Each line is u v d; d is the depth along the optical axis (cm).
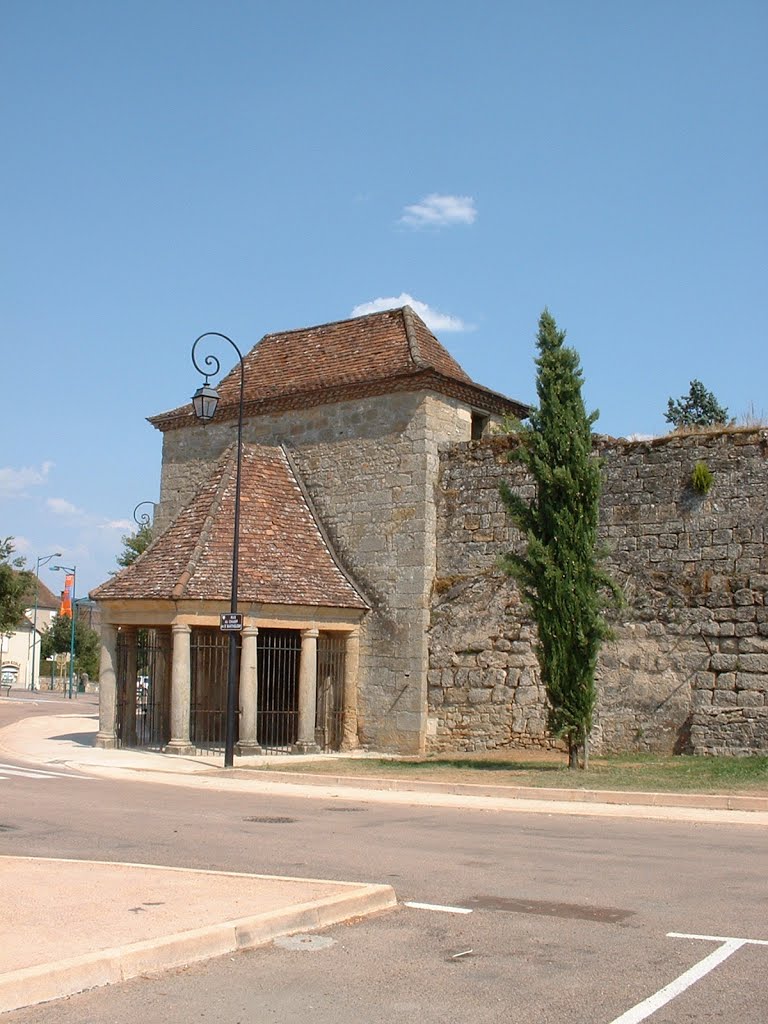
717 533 2219
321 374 2800
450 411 2662
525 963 720
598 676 2302
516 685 2436
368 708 2586
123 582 2502
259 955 726
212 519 2558
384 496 2631
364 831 1330
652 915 862
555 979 684
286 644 2770
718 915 863
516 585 2466
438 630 2541
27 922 748
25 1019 596
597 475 2041
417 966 709
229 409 2908
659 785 1739
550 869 1065
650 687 2248
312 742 2498
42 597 9862
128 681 2620
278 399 2814
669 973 697
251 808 1564
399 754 2517
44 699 6181
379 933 793
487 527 2523
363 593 2634
